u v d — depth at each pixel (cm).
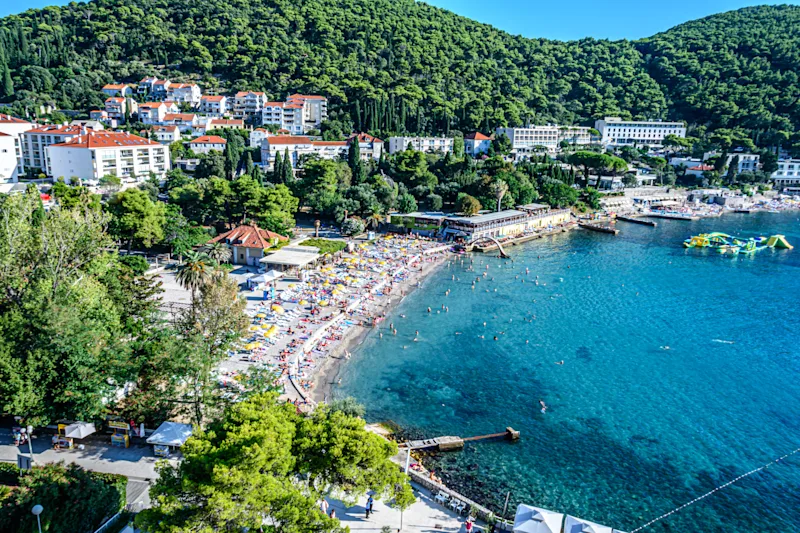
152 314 6881
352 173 19200
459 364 7975
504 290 11775
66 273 6147
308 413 5638
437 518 4303
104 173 16888
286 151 18338
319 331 8388
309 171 17500
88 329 5038
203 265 8962
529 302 10981
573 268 13850
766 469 5653
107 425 5009
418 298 10969
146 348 5153
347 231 15162
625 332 9456
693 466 5672
